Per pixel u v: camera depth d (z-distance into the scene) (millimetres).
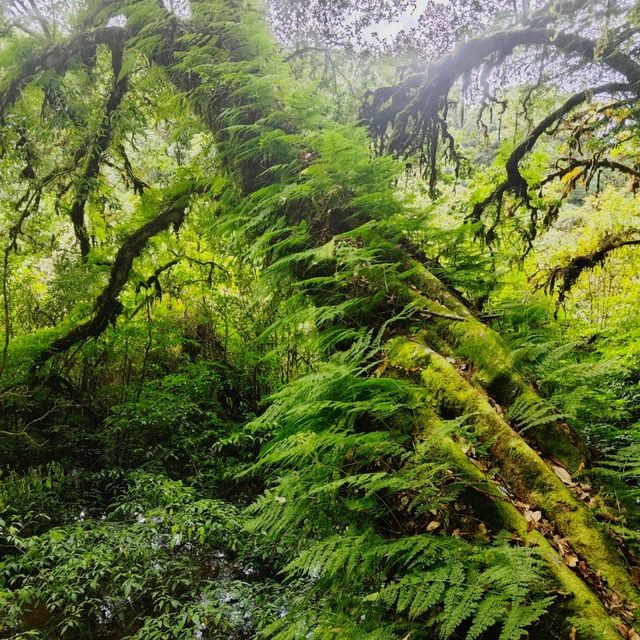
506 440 1908
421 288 2711
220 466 8359
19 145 7453
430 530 1850
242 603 4953
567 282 8969
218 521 6203
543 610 1357
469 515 1792
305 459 2461
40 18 6543
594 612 1399
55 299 9414
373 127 6836
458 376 2170
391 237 3045
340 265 2842
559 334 2898
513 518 1722
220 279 10023
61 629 4797
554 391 2273
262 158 3736
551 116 7023
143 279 8227
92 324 7867
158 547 5988
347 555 1848
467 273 3180
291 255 2881
